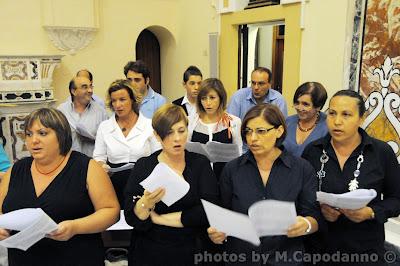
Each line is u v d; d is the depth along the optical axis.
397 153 3.17
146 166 1.75
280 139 1.67
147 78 3.54
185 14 7.32
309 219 1.55
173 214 1.70
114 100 2.49
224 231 1.47
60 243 1.62
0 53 6.15
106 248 2.65
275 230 1.45
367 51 3.50
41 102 6.11
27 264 1.62
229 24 6.09
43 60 6.07
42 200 1.58
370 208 1.64
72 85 2.99
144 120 2.61
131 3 7.14
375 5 3.38
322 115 2.56
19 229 1.38
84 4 6.57
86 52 6.85
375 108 3.41
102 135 2.58
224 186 1.72
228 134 2.62
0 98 5.82
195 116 2.76
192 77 3.35
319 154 1.82
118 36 7.13
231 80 6.23
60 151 1.63
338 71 4.12
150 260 1.72
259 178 1.65
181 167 1.75
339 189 1.72
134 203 1.69
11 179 1.66
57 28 6.44
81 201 1.63
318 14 4.39
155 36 8.15
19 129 6.00
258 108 1.61
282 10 4.95
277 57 7.00
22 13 6.21
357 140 1.75
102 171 1.71
